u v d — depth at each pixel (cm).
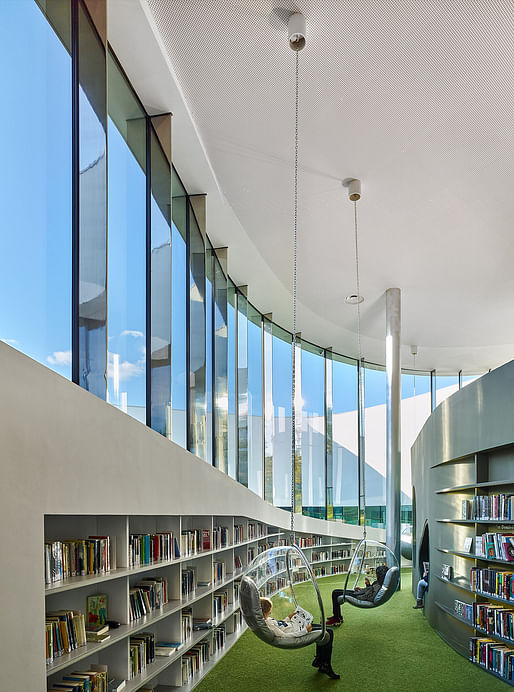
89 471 302
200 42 390
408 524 1529
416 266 803
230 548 644
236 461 904
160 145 504
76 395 291
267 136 495
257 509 817
